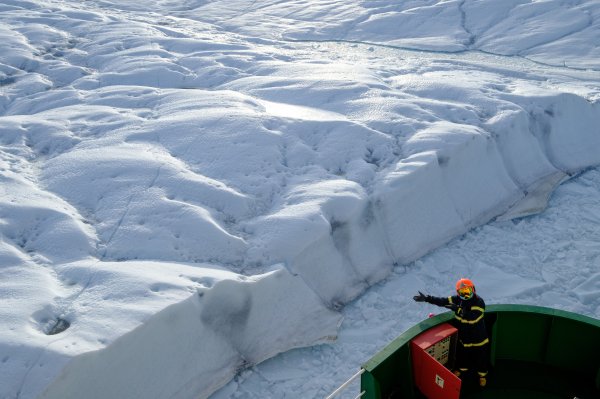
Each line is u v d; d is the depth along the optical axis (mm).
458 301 5699
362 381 5184
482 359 5590
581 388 5664
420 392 5660
